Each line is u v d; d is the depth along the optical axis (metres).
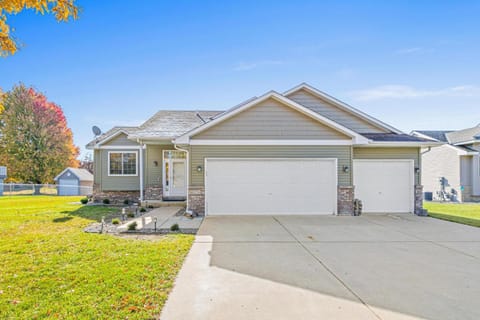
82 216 11.09
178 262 5.50
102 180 16.30
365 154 12.24
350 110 13.76
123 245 6.67
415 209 12.09
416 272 5.09
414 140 12.09
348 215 11.31
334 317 3.52
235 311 3.64
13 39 5.91
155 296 4.02
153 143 14.02
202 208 11.21
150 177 15.34
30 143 31.95
